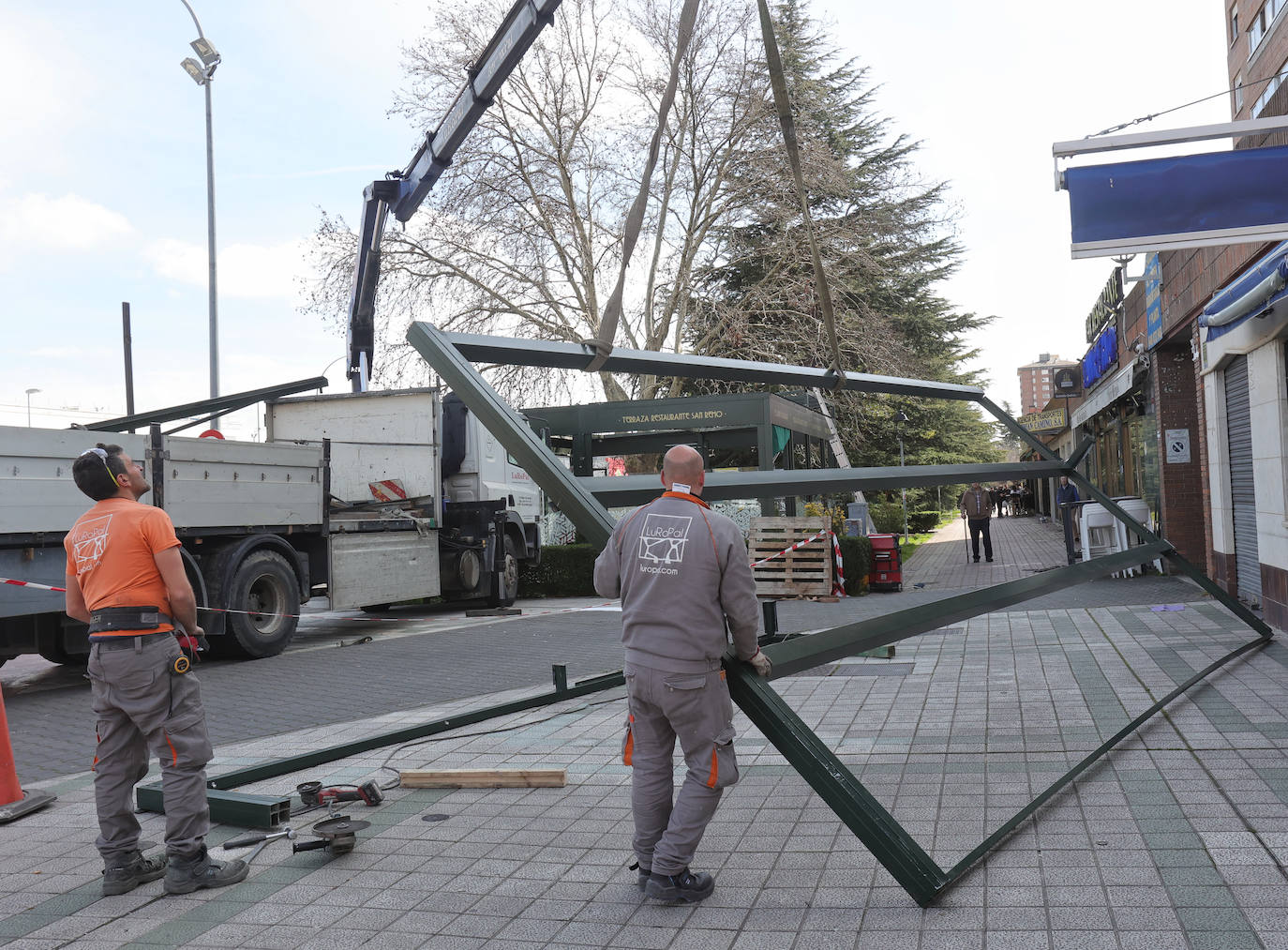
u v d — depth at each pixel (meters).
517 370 22.89
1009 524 42.16
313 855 4.29
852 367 24.55
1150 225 6.60
